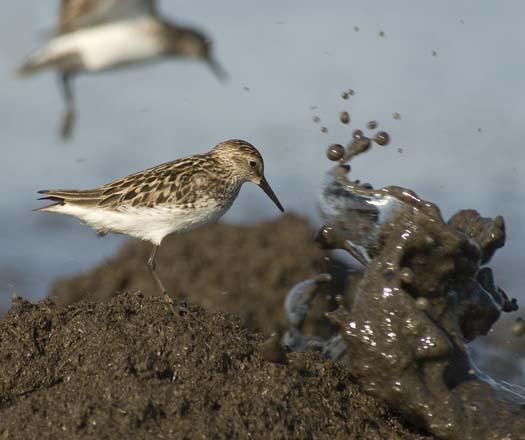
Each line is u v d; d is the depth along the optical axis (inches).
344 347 407.8
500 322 509.4
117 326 345.4
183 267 562.6
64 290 571.2
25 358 340.2
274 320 534.6
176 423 315.0
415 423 341.1
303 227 572.4
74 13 596.4
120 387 323.0
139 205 410.9
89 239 673.6
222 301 543.2
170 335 340.2
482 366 460.1
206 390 326.0
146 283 561.6
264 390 329.7
